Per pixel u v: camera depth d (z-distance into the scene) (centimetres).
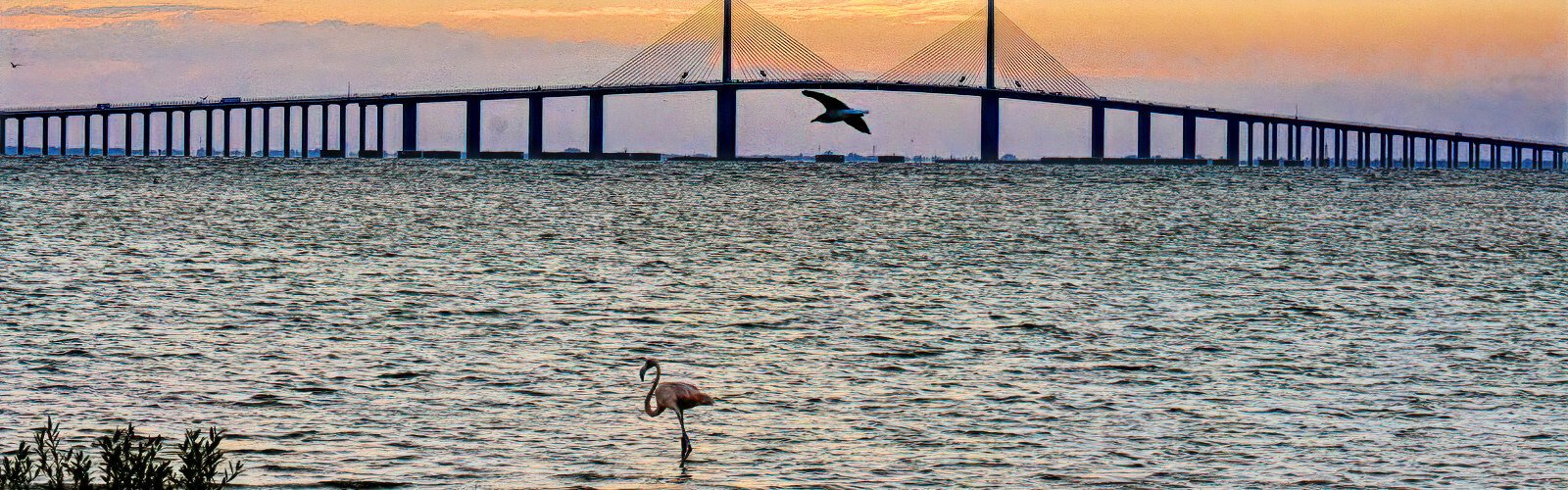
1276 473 2181
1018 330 3706
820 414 2558
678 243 7050
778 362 3141
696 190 14725
